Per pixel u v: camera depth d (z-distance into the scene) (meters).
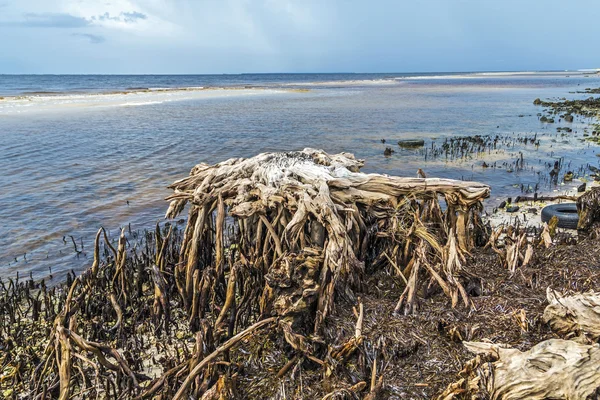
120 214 15.06
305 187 7.73
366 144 29.23
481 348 5.62
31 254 11.83
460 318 6.67
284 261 6.71
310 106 56.09
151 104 55.19
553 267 8.23
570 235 11.13
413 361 5.94
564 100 63.59
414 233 7.86
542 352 5.20
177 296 9.32
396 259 8.18
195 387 5.77
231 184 8.68
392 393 5.44
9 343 7.64
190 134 32.25
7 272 10.80
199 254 8.91
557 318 6.25
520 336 6.23
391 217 8.17
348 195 8.01
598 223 11.29
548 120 40.56
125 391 6.04
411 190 7.96
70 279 9.35
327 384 5.54
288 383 5.80
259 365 6.32
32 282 9.93
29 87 107.62
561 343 5.27
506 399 5.04
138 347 7.68
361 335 6.11
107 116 41.25
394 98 71.06
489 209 15.46
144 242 12.66
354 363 5.89
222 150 26.44
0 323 8.12
